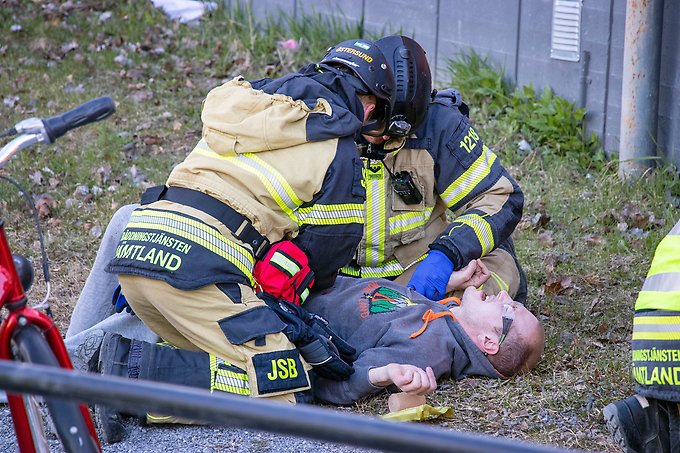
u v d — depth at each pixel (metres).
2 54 14.33
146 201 5.89
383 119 6.39
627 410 5.15
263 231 5.73
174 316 5.60
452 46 12.61
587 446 5.51
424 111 6.48
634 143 10.18
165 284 5.53
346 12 14.09
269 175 5.69
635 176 10.21
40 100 12.77
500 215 6.82
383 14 13.53
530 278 8.27
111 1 16.50
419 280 6.58
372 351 6.05
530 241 9.03
